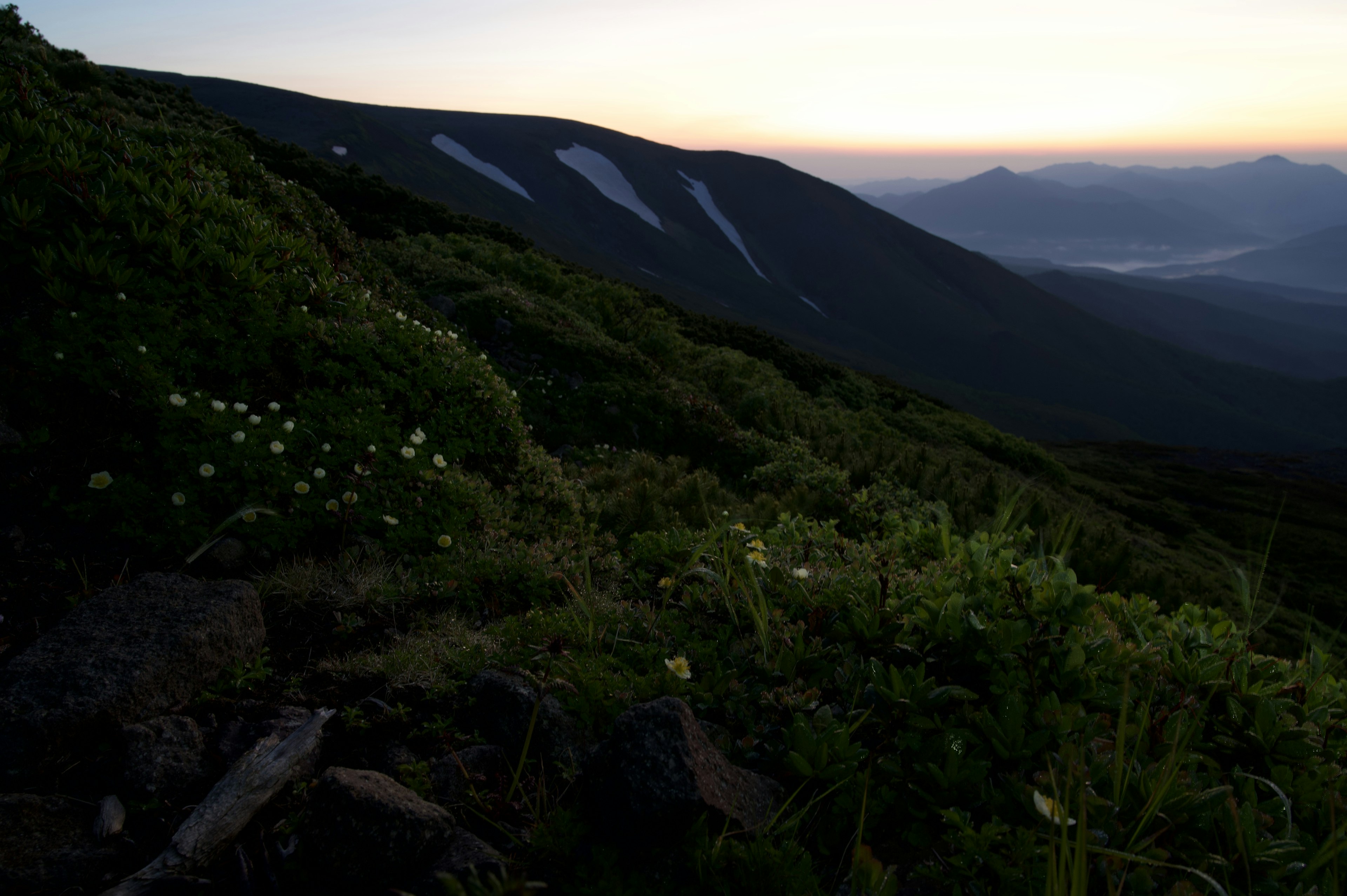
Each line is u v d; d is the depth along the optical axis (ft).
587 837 7.93
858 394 113.60
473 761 9.12
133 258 19.60
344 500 15.71
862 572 15.03
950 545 15.64
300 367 19.89
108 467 14.58
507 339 49.06
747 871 7.35
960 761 8.48
